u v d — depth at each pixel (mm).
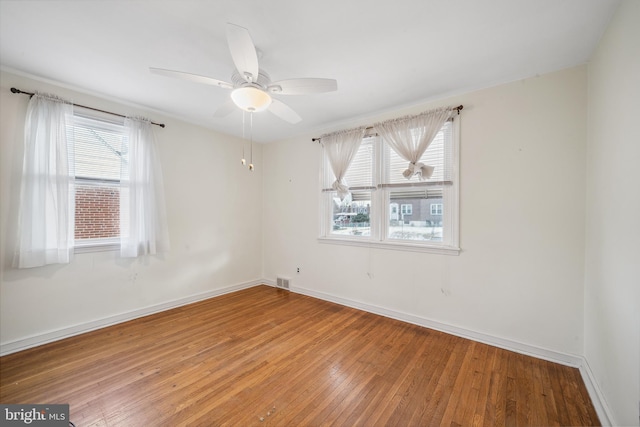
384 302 3178
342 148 3436
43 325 2445
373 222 3285
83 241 2719
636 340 1284
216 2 1521
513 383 1915
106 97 2814
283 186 4301
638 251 1282
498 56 2051
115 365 2111
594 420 1585
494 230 2469
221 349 2373
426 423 1562
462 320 2645
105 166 2855
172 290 3400
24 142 2336
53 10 1588
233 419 1580
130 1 1521
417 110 2922
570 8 1557
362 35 1817
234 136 4145
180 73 1756
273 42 1887
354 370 2068
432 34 1807
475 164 2564
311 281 3928
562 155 2172
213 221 3861
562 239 2176
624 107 1444
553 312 2211
